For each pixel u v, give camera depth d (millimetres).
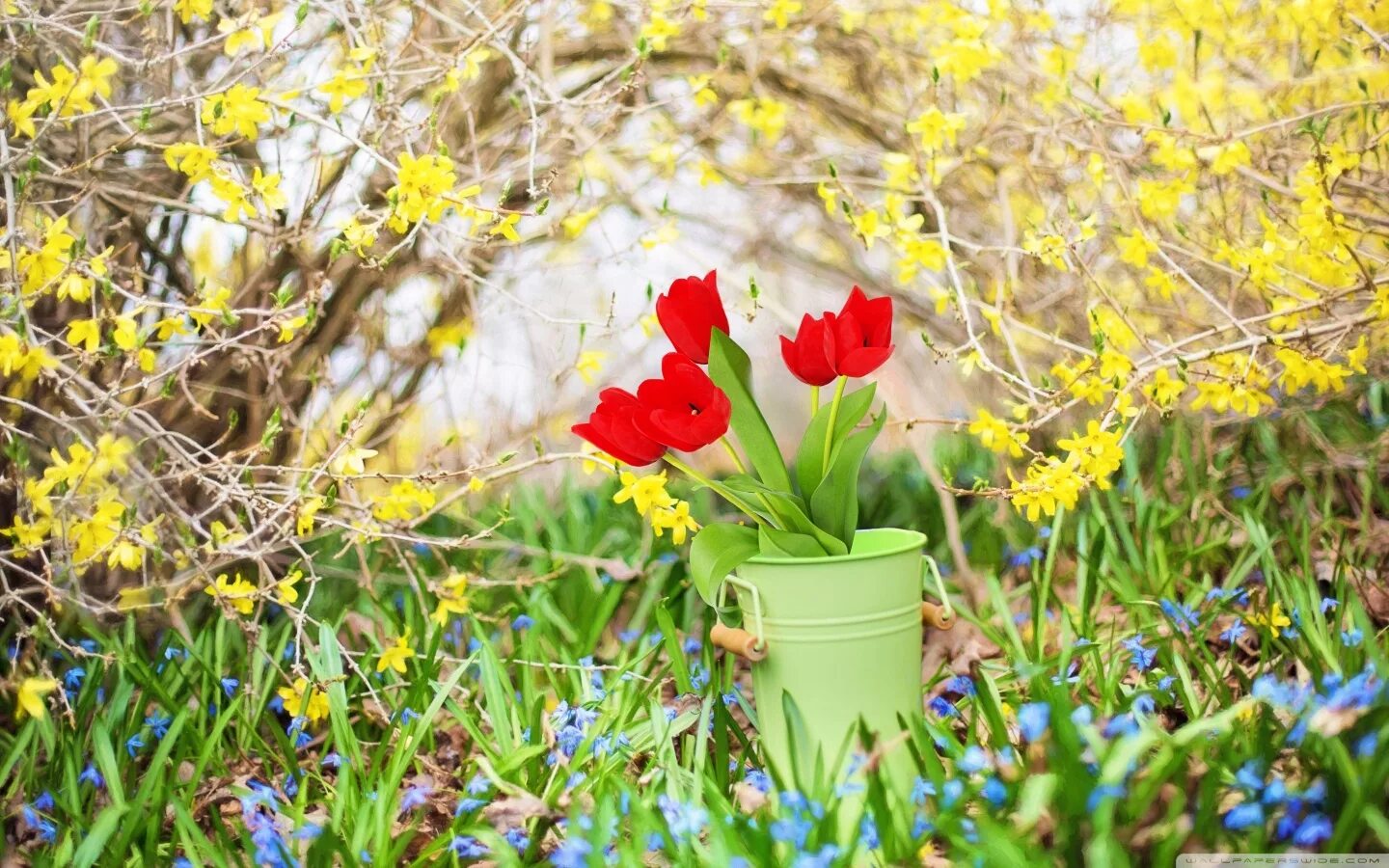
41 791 2061
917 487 3561
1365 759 1551
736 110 2920
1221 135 2416
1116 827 1507
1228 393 2242
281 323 2154
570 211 2828
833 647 1773
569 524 3391
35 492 1951
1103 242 3146
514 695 2223
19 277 1941
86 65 1925
